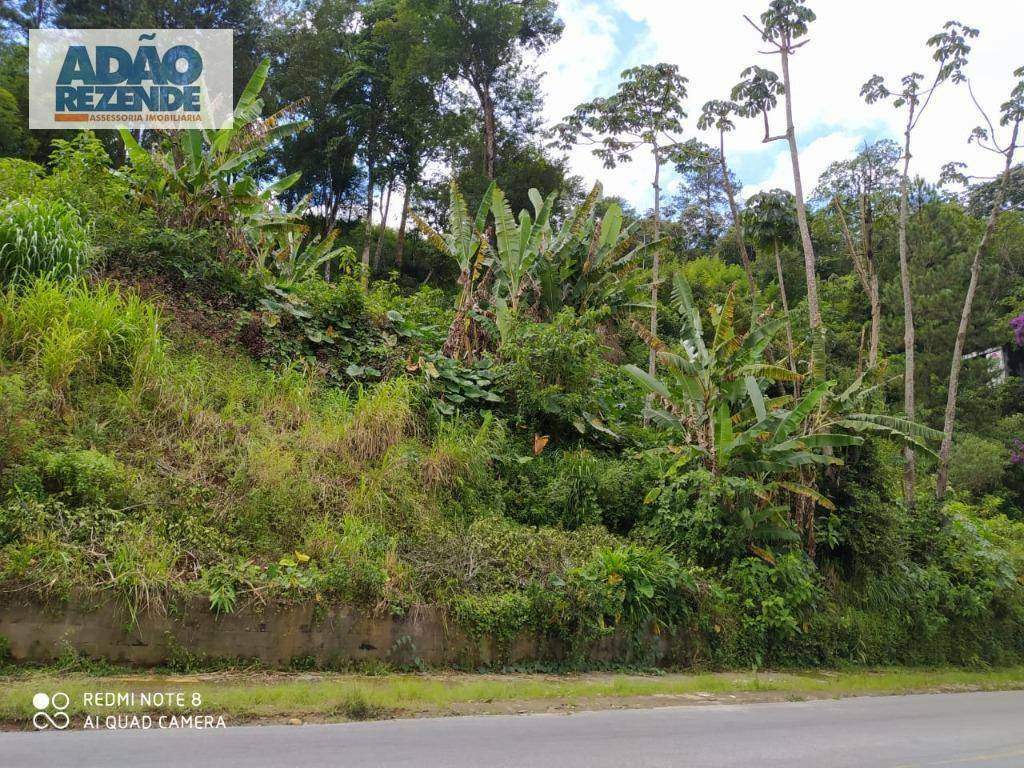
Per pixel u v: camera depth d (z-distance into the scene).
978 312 29.91
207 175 12.66
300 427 9.98
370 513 8.89
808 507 11.81
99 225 11.62
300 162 31.23
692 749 5.45
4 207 9.96
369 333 12.66
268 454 8.82
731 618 9.98
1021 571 15.07
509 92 32.47
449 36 29.67
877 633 11.55
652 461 11.88
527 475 11.47
